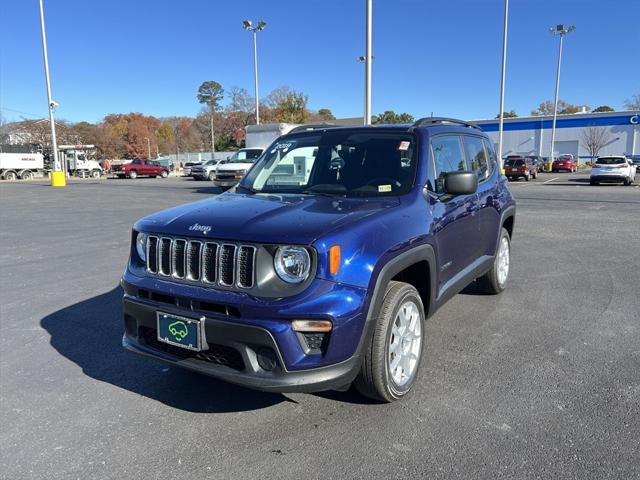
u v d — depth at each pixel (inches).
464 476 103.0
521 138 2458.2
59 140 2652.6
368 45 625.3
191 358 120.6
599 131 2266.2
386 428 121.5
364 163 157.6
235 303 109.7
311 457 110.5
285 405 133.9
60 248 361.7
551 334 182.2
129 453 113.2
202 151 4190.5
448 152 174.7
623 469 104.6
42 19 1138.0
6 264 308.8
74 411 132.5
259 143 909.2
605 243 368.2
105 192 924.6
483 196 192.7
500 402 133.3
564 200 716.0
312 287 107.7
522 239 388.2
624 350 167.0
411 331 136.3
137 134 3668.8
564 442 114.6
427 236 138.8
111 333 190.7
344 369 112.1
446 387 142.0
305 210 127.4
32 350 174.1
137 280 128.3
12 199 779.4
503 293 235.3
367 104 639.1
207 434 120.6
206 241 117.0
